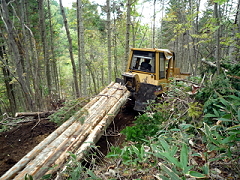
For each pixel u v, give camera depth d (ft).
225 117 5.88
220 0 9.22
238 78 8.80
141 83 15.57
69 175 6.43
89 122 11.19
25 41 19.36
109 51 31.53
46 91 32.99
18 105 45.50
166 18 34.17
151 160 7.17
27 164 7.48
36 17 34.99
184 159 4.35
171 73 20.08
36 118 15.62
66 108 13.47
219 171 5.81
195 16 18.83
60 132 10.25
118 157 7.80
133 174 6.36
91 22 42.50
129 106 17.66
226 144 5.34
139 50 17.28
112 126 15.01
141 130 9.91
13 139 12.28
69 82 69.31
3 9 14.79
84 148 8.36
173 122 9.49
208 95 9.53
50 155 7.89
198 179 5.31
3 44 26.11
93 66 52.65
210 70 12.28
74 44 55.11
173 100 11.70
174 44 57.26
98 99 15.47
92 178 5.78
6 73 31.04
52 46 40.37
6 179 6.83
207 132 5.57
